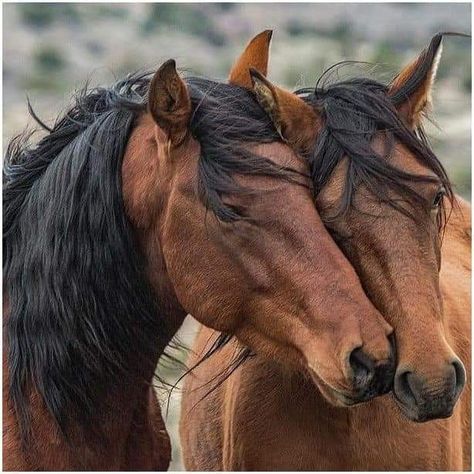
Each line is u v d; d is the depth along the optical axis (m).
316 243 6.85
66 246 7.48
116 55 60.69
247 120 7.19
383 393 6.79
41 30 67.50
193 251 7.14
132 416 7.98
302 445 8.41
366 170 7.07
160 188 7.30
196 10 74.12
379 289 6.97
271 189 6.94
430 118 7.83
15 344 7.64
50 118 9.78
